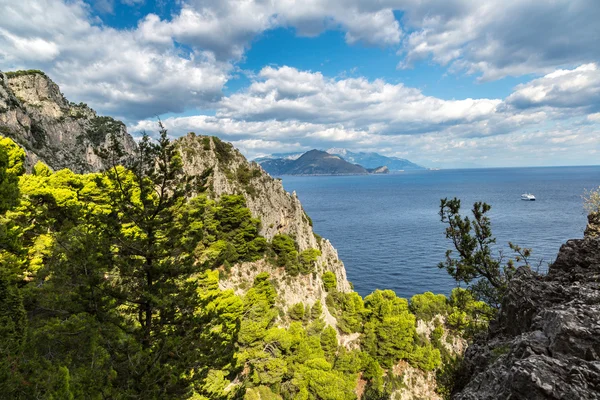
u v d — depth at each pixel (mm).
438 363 66375
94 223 19547
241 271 60938
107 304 18094
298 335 51594
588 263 13820
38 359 13500
